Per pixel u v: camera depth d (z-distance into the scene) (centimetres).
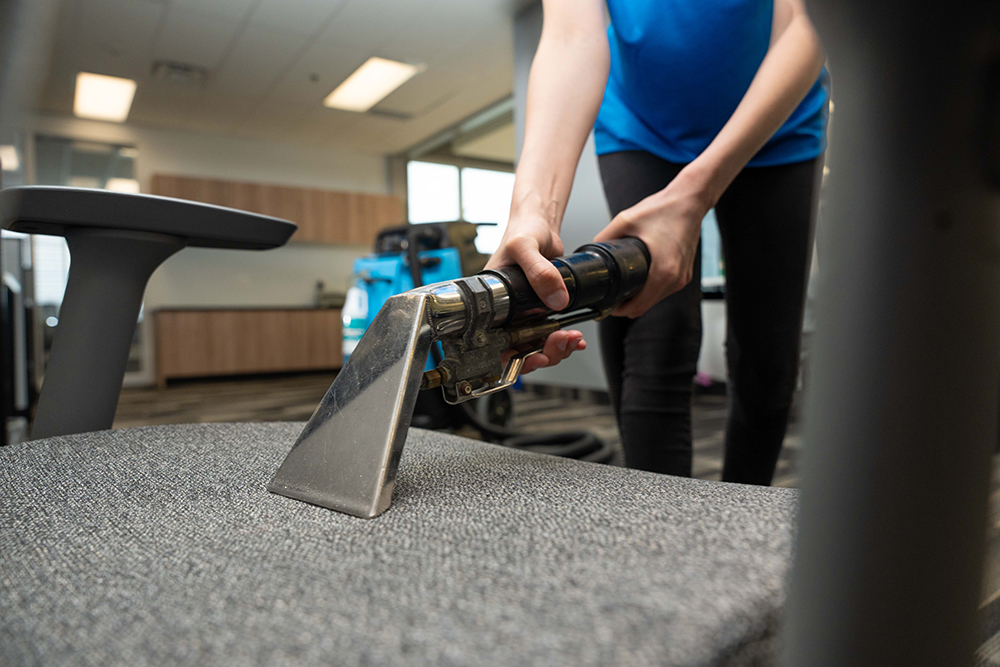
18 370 208
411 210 580
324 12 302
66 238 43
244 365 465
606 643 12
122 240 43
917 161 9
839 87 9
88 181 450
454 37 333
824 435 10
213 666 12
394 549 17
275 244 51
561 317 34
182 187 458
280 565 17
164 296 476
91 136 448
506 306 28
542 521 19
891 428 9
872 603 10
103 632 14
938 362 9
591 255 34
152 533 20
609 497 22
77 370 44
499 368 30
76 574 17
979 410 9
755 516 18
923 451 9
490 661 11
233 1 289
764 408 71
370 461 22
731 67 60
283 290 529
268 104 423
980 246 9
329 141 523
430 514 21
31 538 20
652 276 41
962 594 10
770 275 67
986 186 8
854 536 10
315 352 498
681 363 65
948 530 9
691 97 63
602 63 52
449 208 550
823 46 9
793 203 64
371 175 573
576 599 14
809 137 65
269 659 12
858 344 9
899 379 9
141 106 420
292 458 25
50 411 44
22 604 15
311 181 541
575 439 171
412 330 24
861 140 9
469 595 14
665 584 14
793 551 10
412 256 205
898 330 9
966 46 8
